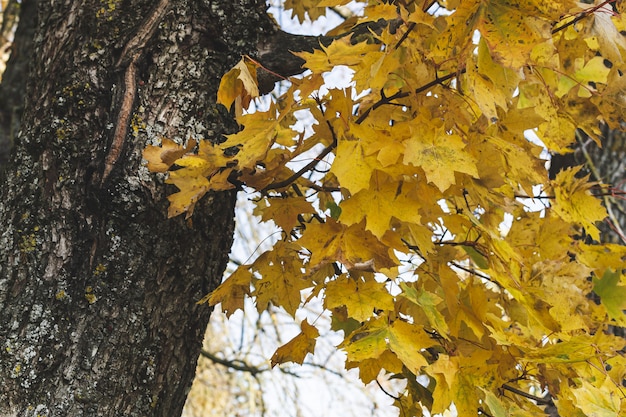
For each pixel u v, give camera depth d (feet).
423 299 7.41
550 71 8.20
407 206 6.97
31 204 7.82
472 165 6.79
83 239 7.75
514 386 8.14
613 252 8.50
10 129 10.57
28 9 11.34
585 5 7.07
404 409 8.29
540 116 7.66
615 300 8.38
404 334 7.11
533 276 7.94
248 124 7.20
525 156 7.45
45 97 8.04
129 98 7.91
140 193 7.81
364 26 8.50
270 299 7.92
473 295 7.72
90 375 7.54
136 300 7.77
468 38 6.82
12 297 7.66
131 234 7.81
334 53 7.02
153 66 8.06
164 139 7.37
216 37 8.30
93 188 7.76
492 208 8.33
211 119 8.16
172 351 7.94
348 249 7.02
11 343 7.52
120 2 8.20
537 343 7.76
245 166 6.99
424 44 7.28
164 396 7.87
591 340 7.20
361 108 7.85
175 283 7.97
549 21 6.89
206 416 19.71
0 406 7.40
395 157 6.86
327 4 7.21
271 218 7.80
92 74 7.96
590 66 8.41
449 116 7.27
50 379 7.48
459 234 8.52
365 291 7.25
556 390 7.66
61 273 7.68
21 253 7.73
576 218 8.30
